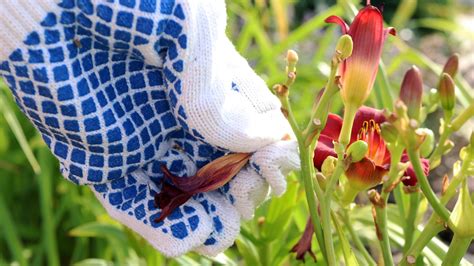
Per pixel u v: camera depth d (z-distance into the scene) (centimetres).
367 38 70
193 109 67
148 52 66
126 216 71
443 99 73
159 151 71
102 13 64
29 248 160
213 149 71
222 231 72
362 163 72
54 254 140
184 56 66
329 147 76
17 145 164
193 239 70
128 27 64
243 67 72
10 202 166
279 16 162
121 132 68
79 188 156
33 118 69
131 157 69
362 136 76
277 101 73
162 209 70
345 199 76
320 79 146
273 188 71
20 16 64
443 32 282
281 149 70
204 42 66
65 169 71
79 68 66
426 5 289
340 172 71
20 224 165
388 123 68
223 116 68
